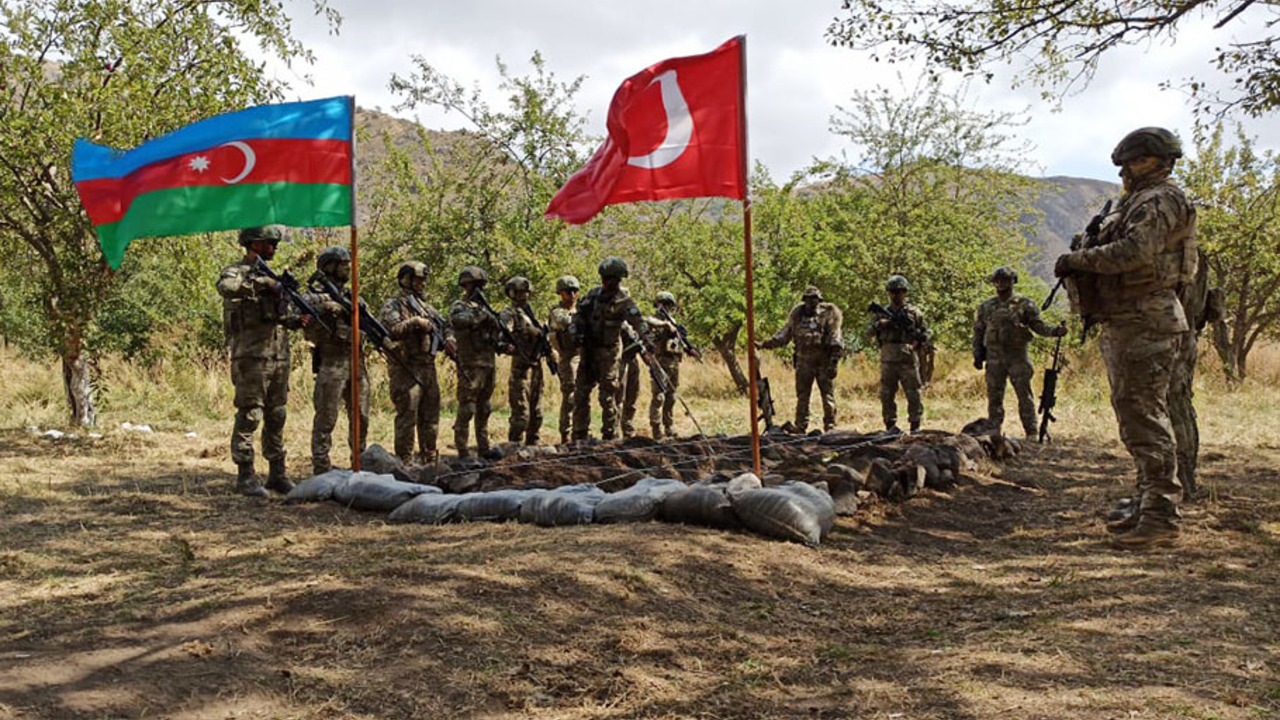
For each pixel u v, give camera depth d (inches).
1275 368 837.8
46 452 404.8
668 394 443.2
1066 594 200.1
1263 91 363.3
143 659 150.2
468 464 329.4
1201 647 159.2
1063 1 386.0
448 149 813.2
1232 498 300.7
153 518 275.9
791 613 190.5
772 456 351.6
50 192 465.1
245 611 171.8
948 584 217.5
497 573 190.9
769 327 711.1
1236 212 612.4
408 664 150.1
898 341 472.7
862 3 409.1
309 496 299.3
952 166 925.2
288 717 132.6
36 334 766.5
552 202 272.8
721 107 260.7
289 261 616.7
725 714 139.2
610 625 170.1
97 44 446.0
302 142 294.8
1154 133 232.5
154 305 732.0
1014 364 480.1
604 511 253.9
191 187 287.6
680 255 746.8
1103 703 133.8
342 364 337.7
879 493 297.3
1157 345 232.4
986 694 140.4
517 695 142.5
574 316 419.8
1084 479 361.7
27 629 170.2
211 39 476.4
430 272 677.3
